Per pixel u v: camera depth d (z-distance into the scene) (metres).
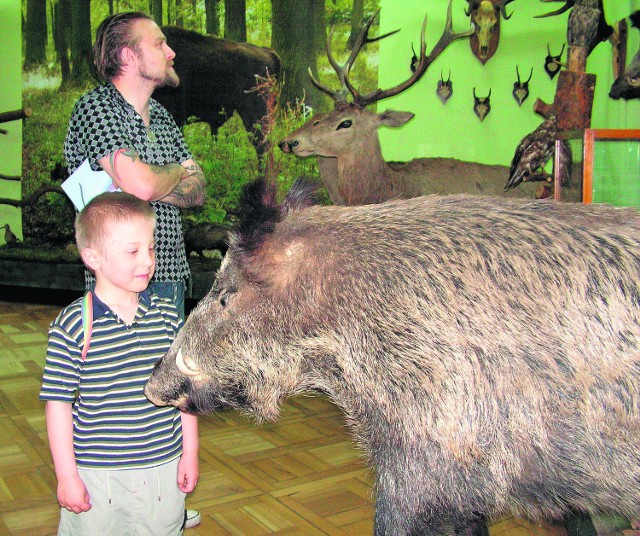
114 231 1.85
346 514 2.88
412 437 1.64
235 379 1.90
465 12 7.14
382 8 7.26
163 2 7.71
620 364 1.56
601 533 2.37
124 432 1.92
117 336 1.91
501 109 7.39
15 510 2.88
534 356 1.56
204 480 3.23
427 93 7.32
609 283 1.60
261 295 1.84
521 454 1.58
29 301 8.15
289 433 3.88
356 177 6.17
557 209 1.81
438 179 6.57
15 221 8.12
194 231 7.31
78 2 7.84
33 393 4.58
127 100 2.57
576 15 3.69
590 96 3.74
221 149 7.63
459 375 1.58
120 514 1.97
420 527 1.70
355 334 1.71
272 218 1.81
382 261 1.73
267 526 2.78
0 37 8.15
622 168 2.77
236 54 7.51
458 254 1.69
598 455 1.59
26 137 8.07
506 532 2.75
